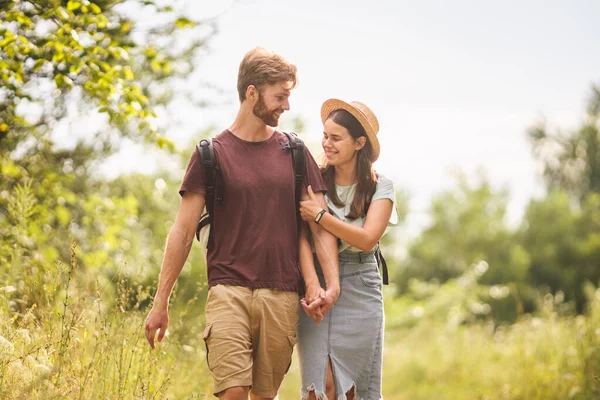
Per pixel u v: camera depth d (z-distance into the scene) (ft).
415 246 137.39
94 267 26.16
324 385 16.03
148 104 33.06
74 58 22.29
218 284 15.25
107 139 33.53
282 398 35.53
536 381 29.53
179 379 19.44
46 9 22.61
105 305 19.03
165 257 15.19
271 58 15.56
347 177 16.99
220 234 15.39
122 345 16.71
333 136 16.71
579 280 115.55
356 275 16.58
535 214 124.26
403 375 40.70
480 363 39.17
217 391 14.98
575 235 120.57
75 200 31.14
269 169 15.60
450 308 74.64
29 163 30.12
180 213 15.34
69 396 14.88
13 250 21.35
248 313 15.24
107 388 15.94
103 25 22.43
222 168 15.37
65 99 29.22
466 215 136.67
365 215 16.83
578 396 26.40
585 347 29.04
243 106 15.79
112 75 23.89
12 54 21.72
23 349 15.66
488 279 118.52
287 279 15.56
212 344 15.05
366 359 16.58
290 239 15.74
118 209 32.42
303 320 16.58
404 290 131.95
